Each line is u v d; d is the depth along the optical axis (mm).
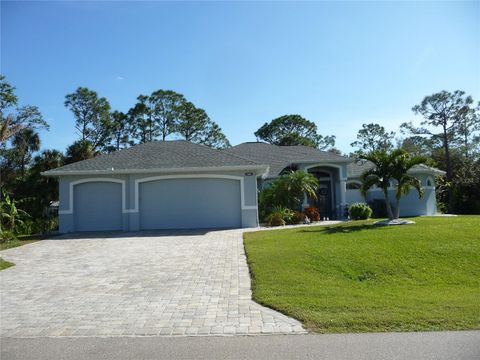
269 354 5023
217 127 54656
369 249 11773
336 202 26188
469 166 36375
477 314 6379
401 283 9500
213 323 6293
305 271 9945
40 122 40312
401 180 17625
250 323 6238
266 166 19828
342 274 9953
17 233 19641
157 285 8883
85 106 49438
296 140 56219
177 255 12398
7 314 7043
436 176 28609
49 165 29719
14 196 29000
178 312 6914
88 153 33469
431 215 25484
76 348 5414
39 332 6094
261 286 8445
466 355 4836
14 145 37156
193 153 21734
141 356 5082
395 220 17344
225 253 12477
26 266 11484
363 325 5973
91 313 6988
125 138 51281
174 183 20172
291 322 6227
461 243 12117
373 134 54719
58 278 9875
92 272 10438
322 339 5488
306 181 22656
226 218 20109
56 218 26312
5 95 39125
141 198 20062
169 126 51938
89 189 20141
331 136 62531
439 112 44406
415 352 4953
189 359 4945
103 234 18469
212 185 20219
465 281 9625
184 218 20062
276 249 12219
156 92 50875
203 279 9312
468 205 33938
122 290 8539
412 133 46156
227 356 5008
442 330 5738
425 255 11180
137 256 12461
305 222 21219
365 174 18000
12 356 5191
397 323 6016
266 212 22188
